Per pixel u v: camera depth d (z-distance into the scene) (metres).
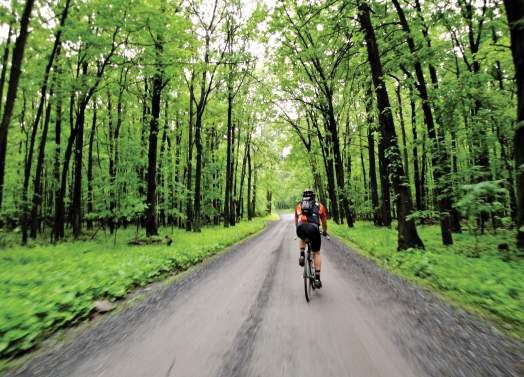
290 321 4.04
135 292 6.04
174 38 13.91
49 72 12.63
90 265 8.00
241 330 3.78
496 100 8.55
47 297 4.86
